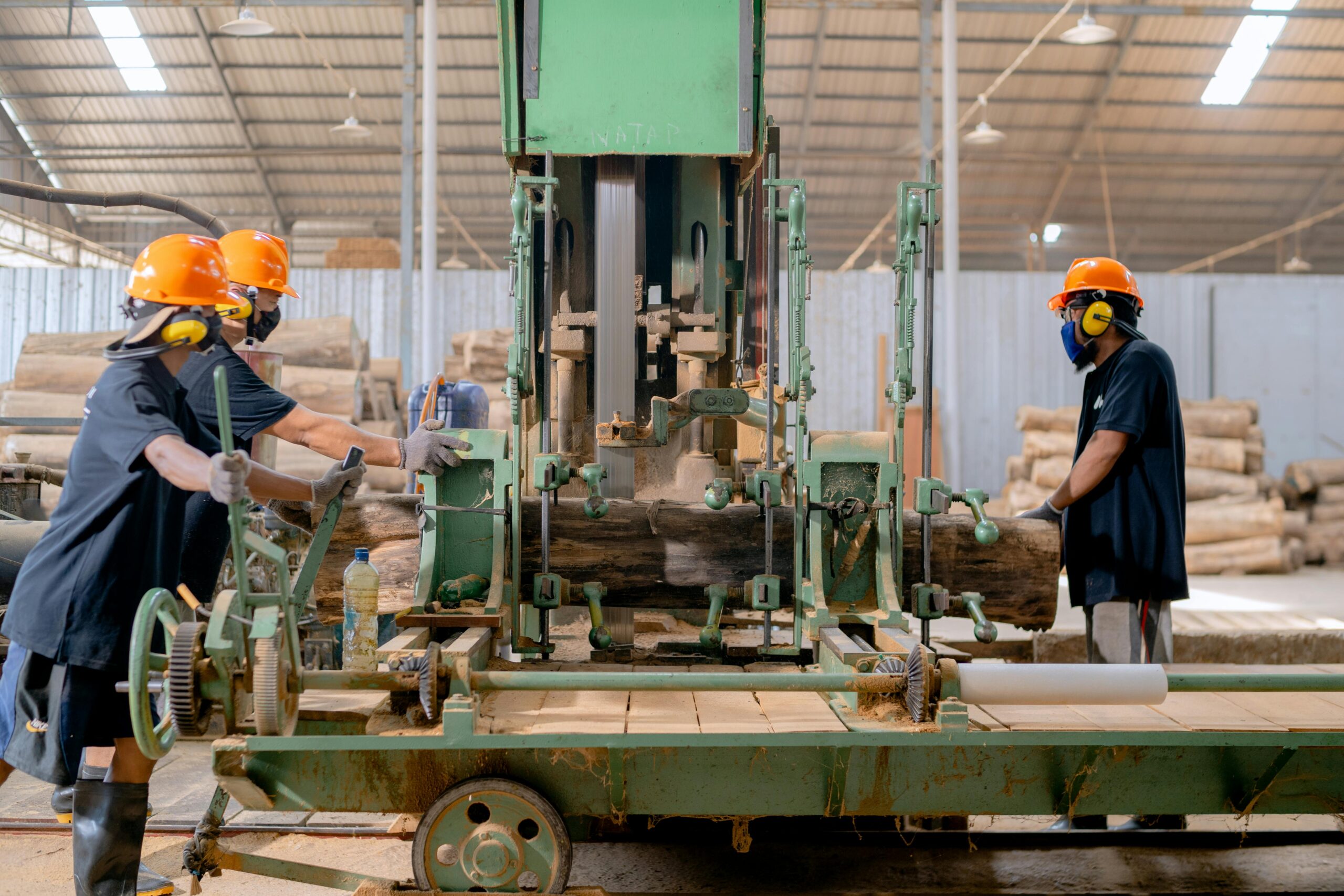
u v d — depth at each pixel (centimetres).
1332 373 1483
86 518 228
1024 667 224
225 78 1675
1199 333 1489
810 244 2197
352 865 295
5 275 1400
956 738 217
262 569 422
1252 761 231
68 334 1019
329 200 1975
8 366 1397
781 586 332
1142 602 334
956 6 1384
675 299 351
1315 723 231
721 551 332
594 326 349
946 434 1280
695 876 281
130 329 242
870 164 1947
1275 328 1480
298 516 351
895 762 227
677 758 226
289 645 212
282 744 206
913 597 308
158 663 216
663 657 331
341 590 363
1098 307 332
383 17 1566
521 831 226
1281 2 1593
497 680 220
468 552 316
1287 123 1833
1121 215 2102
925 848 302
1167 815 260
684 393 324
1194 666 369
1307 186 2000
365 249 1463
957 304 1278
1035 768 229
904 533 346
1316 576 1046
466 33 1591
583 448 372
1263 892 274
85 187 1916
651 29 324
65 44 1609
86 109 1736
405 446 307
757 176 419
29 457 507
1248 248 2138
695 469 375
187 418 256
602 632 314
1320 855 302
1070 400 1459
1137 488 328
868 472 319
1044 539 350
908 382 311
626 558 331
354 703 239
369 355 1088
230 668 207
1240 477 1100
